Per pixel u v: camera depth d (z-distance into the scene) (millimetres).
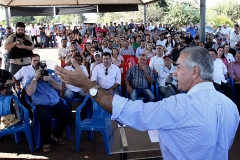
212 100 1076
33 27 17312
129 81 4629
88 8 9781
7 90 3338
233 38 9227
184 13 24953
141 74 4535
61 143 3418
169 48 9281
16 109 3354
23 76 3820
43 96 3291
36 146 3287
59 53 7012
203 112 1034
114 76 4520
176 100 1070
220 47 5473
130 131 1687
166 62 4730
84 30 16375
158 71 4781
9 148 3309
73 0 7957
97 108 3428
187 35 10953
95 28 16391
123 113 1089
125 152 1509
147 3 8250
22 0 7594
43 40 16922
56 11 9734
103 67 4492
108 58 4453
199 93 1090
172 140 1074
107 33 15156
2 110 3285
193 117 1029
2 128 3031
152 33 12602
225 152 1099
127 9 8898
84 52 7168
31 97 3344
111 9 8867
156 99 4559
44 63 3240
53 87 3307
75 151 3230
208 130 1025
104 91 1142
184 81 1146
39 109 3201
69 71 1126
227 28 12836
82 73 1133
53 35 17562
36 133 3264
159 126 1057
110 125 1751
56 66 1136
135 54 8234
